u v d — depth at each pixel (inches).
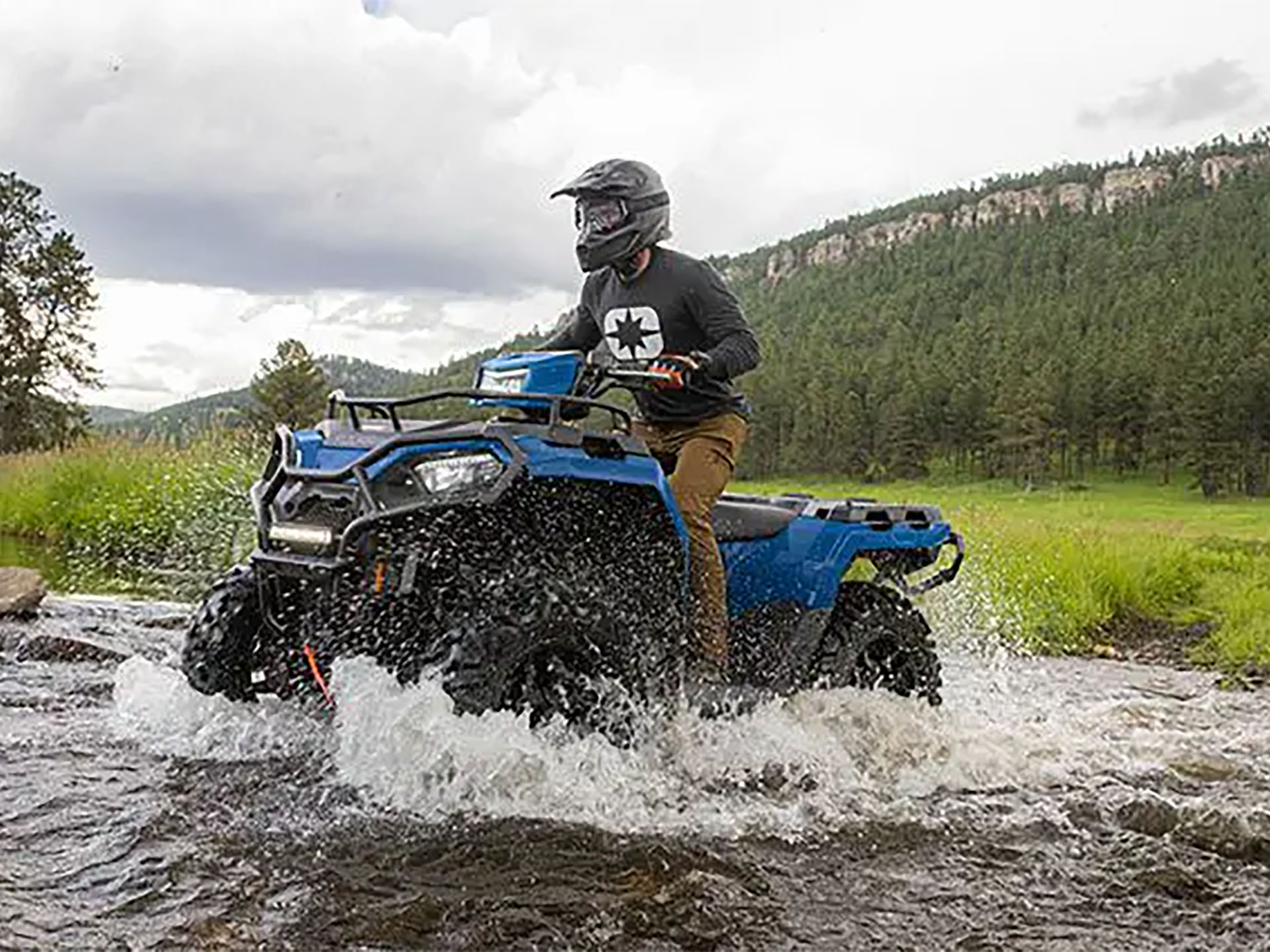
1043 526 594.6
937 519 231.5
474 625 161.5
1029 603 408.2
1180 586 468.8
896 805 180.9
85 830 150.1
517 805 163.9
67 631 300.8
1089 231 6565.0
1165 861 158.7
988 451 3757.4
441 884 137.8
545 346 223.5
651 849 152.5
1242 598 428.1
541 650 165.6
